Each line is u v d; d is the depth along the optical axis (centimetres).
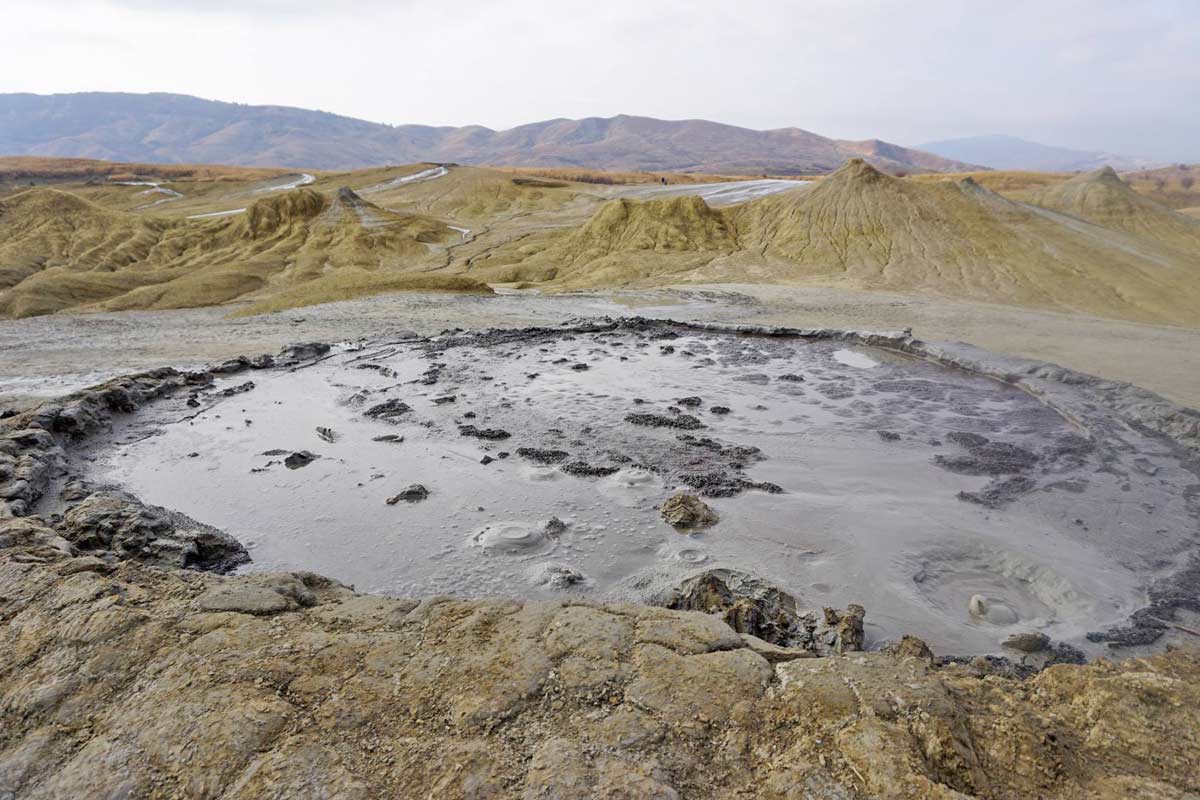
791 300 2106
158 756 264
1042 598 470
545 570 487
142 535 507
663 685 299
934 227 3694
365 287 2300
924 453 731
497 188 7650
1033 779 254
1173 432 767
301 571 455
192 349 1273
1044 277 3153
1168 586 466
